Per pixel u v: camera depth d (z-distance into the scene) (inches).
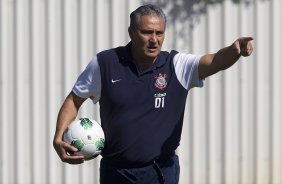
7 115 1163.9
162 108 679.1
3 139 1165.1
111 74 679.1
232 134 1214.3
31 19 1155.9
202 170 1208.8
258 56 1215.6
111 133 685.3
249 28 1211.9
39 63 1162.6
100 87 687.7
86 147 672.4
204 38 1197.1
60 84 1167.6
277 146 1229.1
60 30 1162.0
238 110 1216.8
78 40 1165.1
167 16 1182.9
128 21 1171.3
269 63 1222.3
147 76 678.5
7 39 1155.3
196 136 1203.9
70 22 1163.3
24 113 1165.7
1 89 1157.7
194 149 1203.9
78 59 1165.7
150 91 676.1
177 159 711.7
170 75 680.4
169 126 683.4
